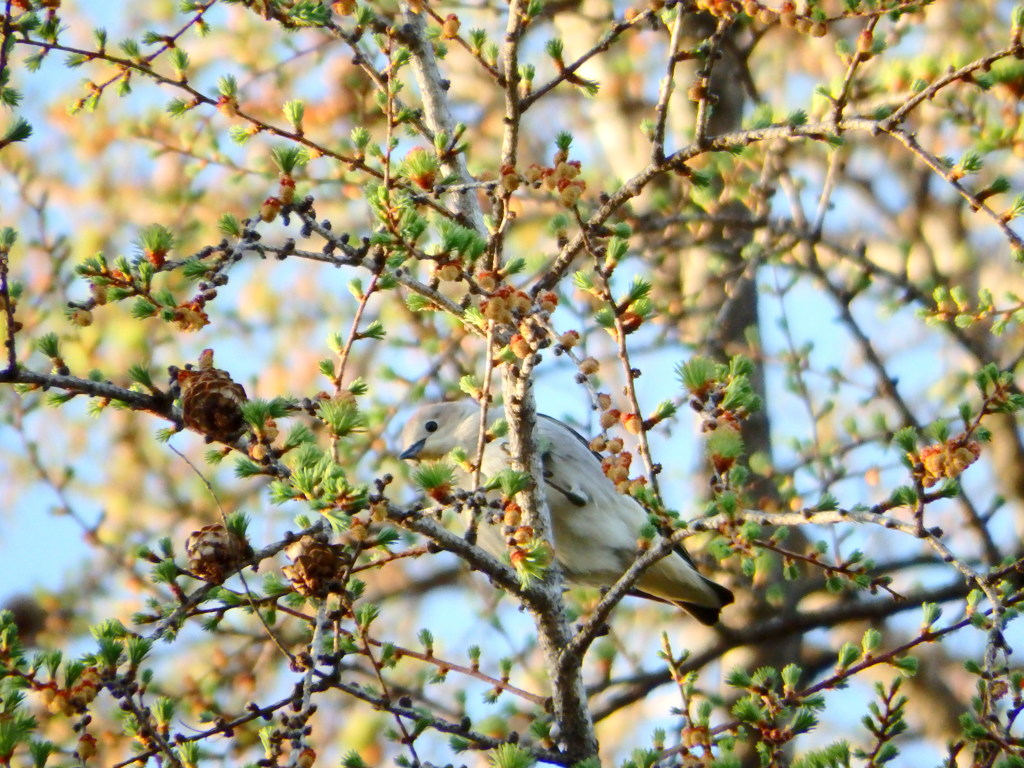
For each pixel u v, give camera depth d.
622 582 8.31
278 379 16.36
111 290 7.09
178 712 12.53
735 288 14.62
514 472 7.57
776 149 14.91
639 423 7.17
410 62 10.31
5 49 8.29
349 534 7.50
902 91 12.80
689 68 15.34
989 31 15.96
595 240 8.02
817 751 7.87
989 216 7.38
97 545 14.42
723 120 15.13
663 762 9.40
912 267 16.75
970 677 16.22
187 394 7.01
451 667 9.01
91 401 7.64
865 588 8.32
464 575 17.06
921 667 16.39
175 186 16.64
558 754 8.68
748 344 15.08
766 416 14.84
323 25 8.74
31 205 15.28
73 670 6.46
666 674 14.16
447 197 10.27
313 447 6.86
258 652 13.59
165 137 14.47
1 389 14.88
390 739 8.40
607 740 17.88
